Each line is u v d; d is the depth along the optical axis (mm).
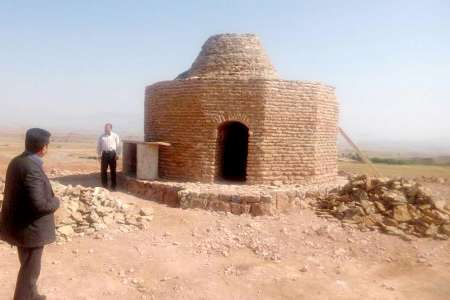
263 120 12664
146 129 15172
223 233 9406
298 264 8070
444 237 9586
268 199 10727
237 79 12812
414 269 8156
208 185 12414
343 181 14867
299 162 13062
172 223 9969
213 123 13008
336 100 14586
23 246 5121
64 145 57250
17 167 5051
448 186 16875
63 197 9906
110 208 10000
